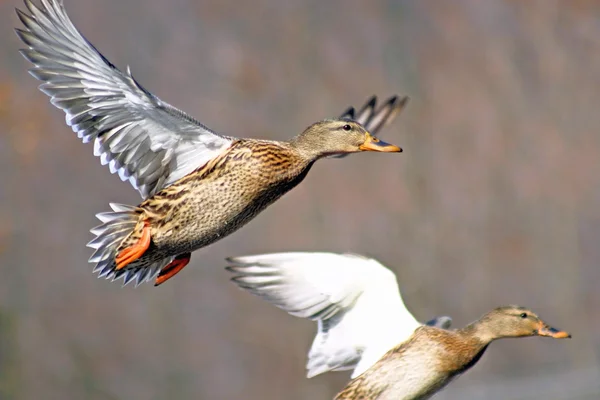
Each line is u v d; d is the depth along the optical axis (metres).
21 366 17.19
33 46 7.44
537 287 20.38
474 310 19.69
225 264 18.17
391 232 19.94
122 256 7.64
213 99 21.84
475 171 22.02
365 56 23.67
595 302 20.36
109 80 7.46
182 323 17.75
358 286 8.72
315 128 8.29
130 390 17.20
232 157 7.88
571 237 21.20
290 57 23.17
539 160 22.81
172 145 7.81
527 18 25.08
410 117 22.80
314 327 17.55
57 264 18.38
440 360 8.86
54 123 19.47
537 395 17.20
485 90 23.77
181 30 22.30
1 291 17.83
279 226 18.92
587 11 25.81
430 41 24.19
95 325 17.75
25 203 18.73
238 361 17.48
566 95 24.33
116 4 22.00
